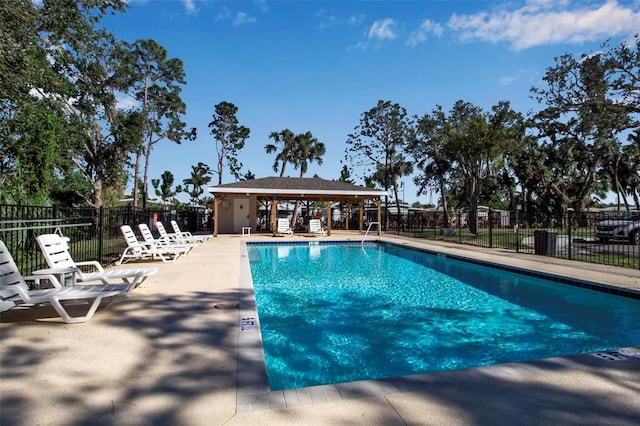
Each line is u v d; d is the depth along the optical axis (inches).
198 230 1056.8
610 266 364.8
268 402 97.5
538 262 394.0
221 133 1806.1
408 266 450.6
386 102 1326.3
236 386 106.4
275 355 178.2
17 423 86.7
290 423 88.0
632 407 97.5
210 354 131.0
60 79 797.9
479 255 460.1
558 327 223.5
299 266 449.4
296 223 1141.1
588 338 205.0
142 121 978.7
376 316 242.7
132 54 1264.8
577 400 101.0
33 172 623.5
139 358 126.9
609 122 619.8
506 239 705.6
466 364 169.5
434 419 90.3
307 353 180.9
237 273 307.3
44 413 91.3
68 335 149.9
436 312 252.8
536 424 89.2
